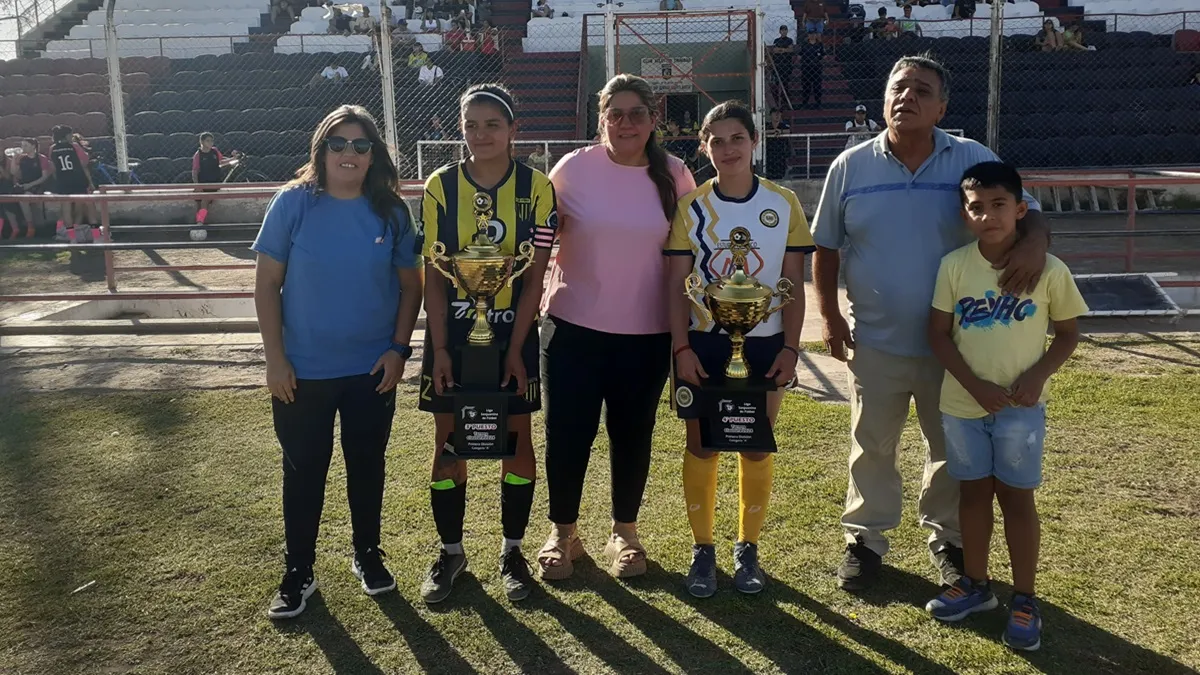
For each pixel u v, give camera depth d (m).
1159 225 13.20
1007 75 17.75
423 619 3.08
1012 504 2.87
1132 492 3.97
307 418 3.07
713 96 17.23
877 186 3.10
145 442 4.82
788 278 3.13
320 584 3.31
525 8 22.56
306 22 21.16
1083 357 6.13
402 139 16.39
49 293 8.71
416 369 6.30
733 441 2.99
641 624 3.04
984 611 3.05
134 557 3.51
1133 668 2.75
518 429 3.21
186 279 10.12
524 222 3.00
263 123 17.14
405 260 3.15
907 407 3.25
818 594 3.21
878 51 18.34
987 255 2.82
